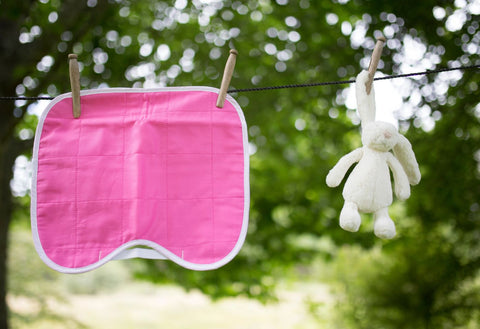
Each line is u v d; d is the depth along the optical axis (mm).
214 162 2174
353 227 1922
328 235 6418
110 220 2123
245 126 2201
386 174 1992
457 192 5246
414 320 6992
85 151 2162
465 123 4961
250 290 6988
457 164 5148
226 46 5445
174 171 2154
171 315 14547
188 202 2143
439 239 6262
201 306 15820
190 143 2178
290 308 14500
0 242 5074
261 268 7004
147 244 2102
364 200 1952
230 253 2117
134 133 2176
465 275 6375
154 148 2160
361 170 1978
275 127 6203
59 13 4574
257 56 5461
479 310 6703
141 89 2225
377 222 1969
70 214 2125
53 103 2182
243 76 5484
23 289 10203
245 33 5473
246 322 13539
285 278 9211
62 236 2113
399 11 4754
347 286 8008
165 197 2135
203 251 2115
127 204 2133
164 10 5457
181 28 5477
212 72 5422
